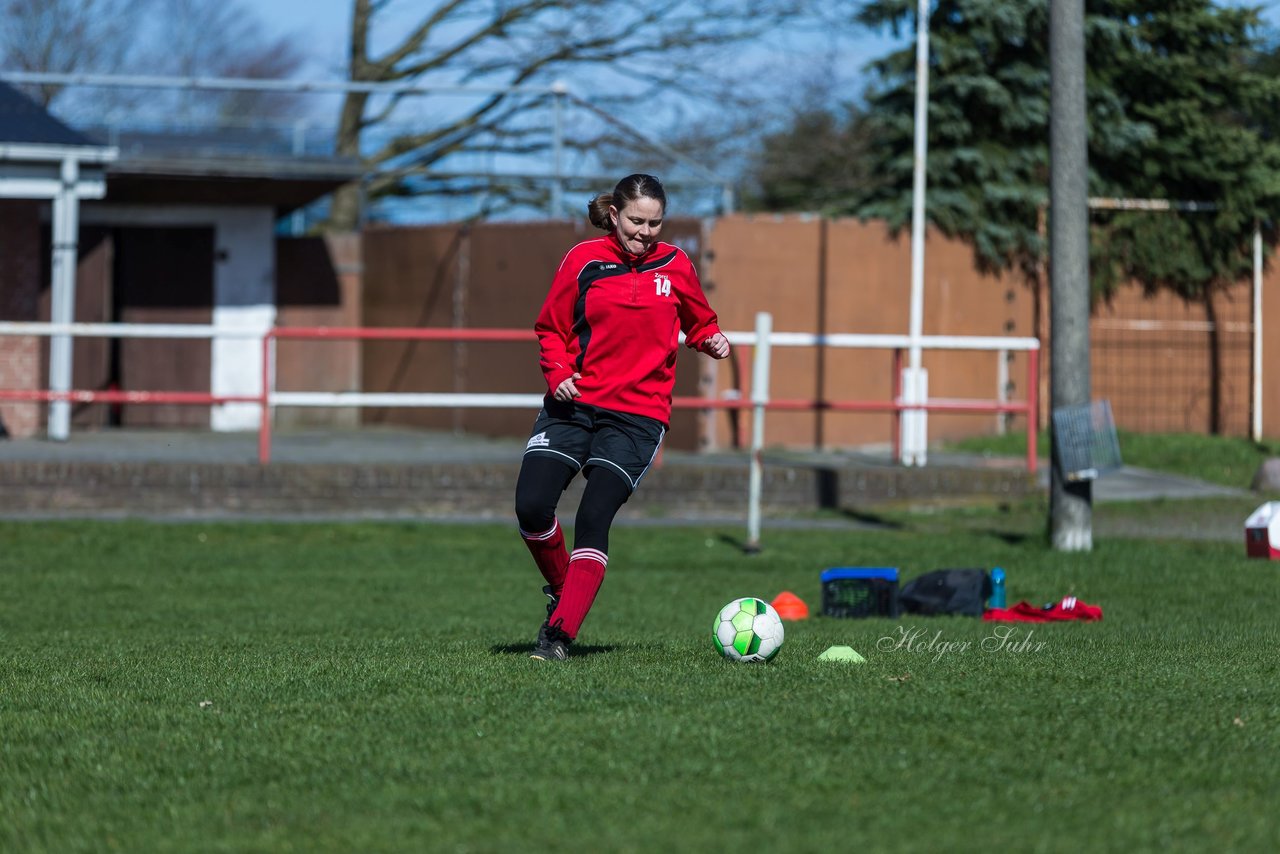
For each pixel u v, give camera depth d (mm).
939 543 34719
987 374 57062
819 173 101312
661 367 17188
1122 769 11703
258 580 29688
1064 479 32844
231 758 12352
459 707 14109
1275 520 31891
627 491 17234
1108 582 28625
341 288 65438
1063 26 31266
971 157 56344
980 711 13812
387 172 68125
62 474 38594
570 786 11219
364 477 39344
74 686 16203
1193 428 59688
